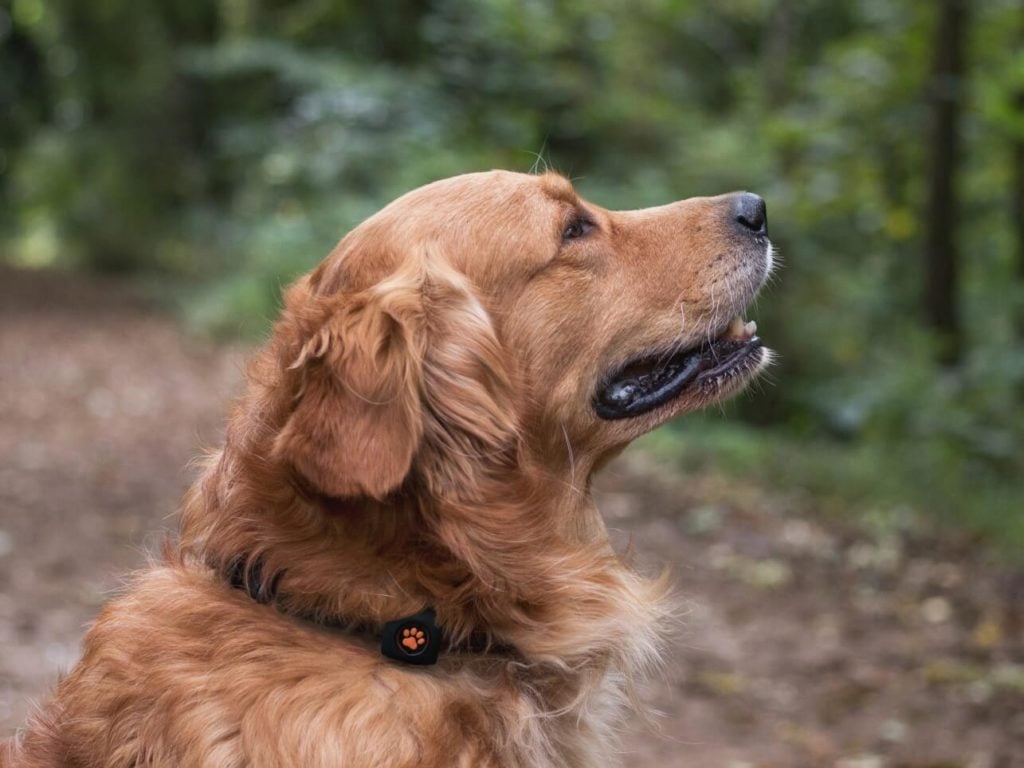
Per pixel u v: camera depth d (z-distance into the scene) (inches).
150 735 99.9
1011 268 614.2
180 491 350.3
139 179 964.0
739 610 277.4
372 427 101.8
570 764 114.0
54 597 255.0
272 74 780.0
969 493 390.6
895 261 609.6
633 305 130.7
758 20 807.1
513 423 112.8
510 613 110.2
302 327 109.8
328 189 646.5
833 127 570.9
